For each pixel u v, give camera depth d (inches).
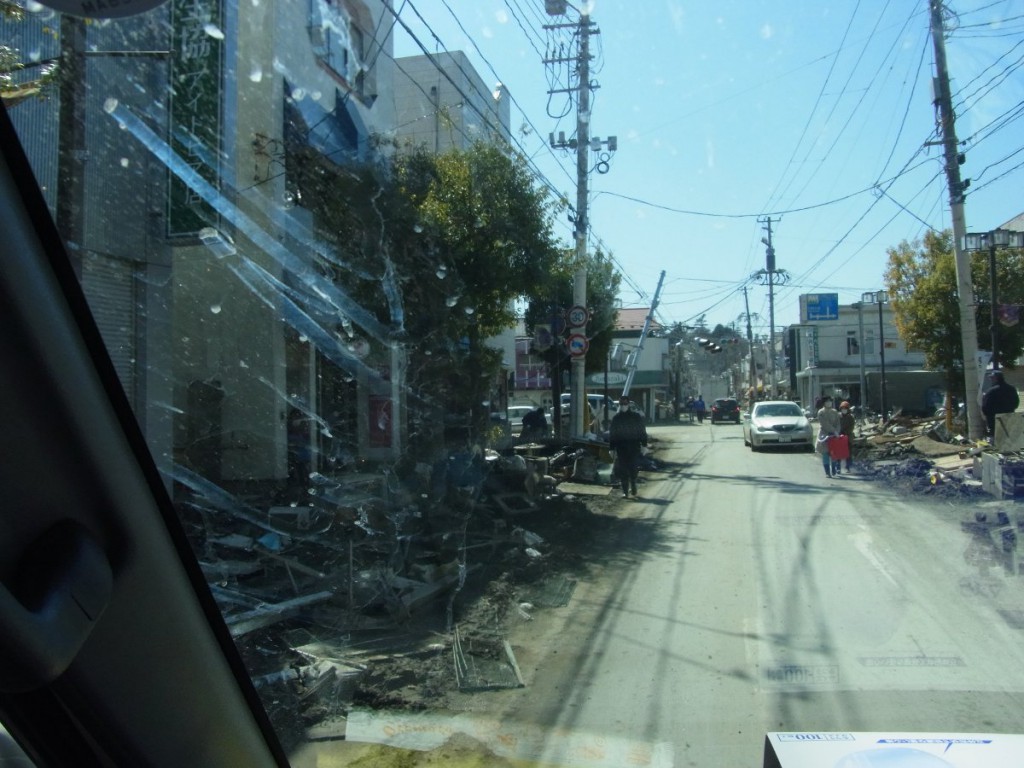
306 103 338.6
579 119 703.1
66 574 77.2
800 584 291.0
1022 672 196.4
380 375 397.4
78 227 176.4
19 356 81.1
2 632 68.5
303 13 336.5
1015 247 692.7
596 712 183.2
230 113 271.0
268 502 302.2
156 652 93.0
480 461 461.7
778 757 98.8
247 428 306.5
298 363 345.1
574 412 748.6
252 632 213.9
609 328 960.9
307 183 354.9
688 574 317.4
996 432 526.3
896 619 243.8
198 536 255.0
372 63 409.7
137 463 95.0
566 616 267.4
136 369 221.5
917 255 930.7
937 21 586.6
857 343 1727.4
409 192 442.0
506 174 492.1
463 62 521.7
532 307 851.4
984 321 864.9
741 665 210.1
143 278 222.8
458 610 269.9
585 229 721.0
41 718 85.7
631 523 446.3
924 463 620.4
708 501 531.5
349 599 246.7
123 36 189.6
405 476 383.9
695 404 2226.9
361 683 198.1
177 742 94.5
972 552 331.9
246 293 303.0
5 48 156.5
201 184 250.2
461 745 166.2
